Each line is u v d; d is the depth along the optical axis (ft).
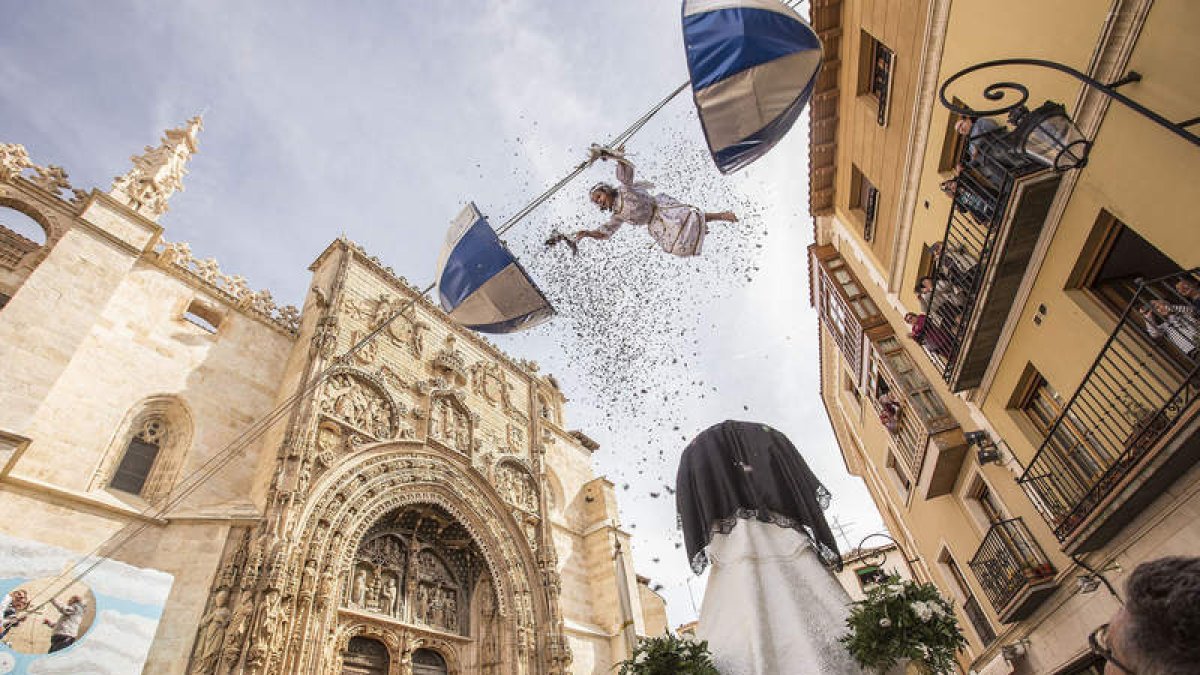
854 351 74.59
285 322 82.02
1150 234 28.27
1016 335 40.47
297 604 56.80
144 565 52.21
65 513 49.88
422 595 76.89
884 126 50.65
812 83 19.44
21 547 39.14
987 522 54.34
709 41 18.93
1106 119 28.63
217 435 65.62
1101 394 31.94
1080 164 25.66
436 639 74.08
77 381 55.93
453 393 92.12
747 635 12.71
